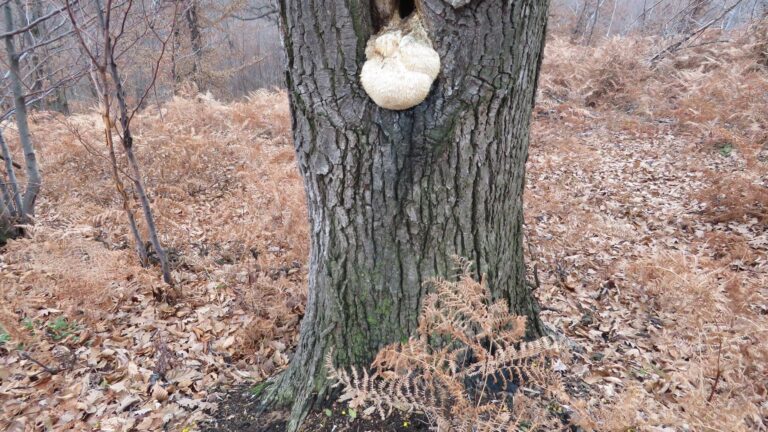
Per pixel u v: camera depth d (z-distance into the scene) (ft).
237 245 13.29
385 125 5.18
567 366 7.52
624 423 5.31
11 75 14.43
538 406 6.33
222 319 10.39
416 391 5.48
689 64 30.42
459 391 5.13
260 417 7.11
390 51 4.82
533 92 5.99
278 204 13.16
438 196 5.63
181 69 34.17
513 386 6.61
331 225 6.08
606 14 56.70
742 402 5.70
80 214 13.66
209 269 12.47
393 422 6.17
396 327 6.40
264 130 24.88
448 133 5.24
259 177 16.14
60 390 8.40
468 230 5.95
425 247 5.94
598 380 7.35
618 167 20.33
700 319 7.36
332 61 5.00
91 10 14.05
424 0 4.62
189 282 12.01
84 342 9.68
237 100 46.24
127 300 10.98
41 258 10.39
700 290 7.63
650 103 27.07
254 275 11.53
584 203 16.66
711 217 14.89
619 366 7.92
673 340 8.23
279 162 17.24
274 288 10.53
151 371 8.76
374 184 5.57
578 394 6.91
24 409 7.95
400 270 6.08
